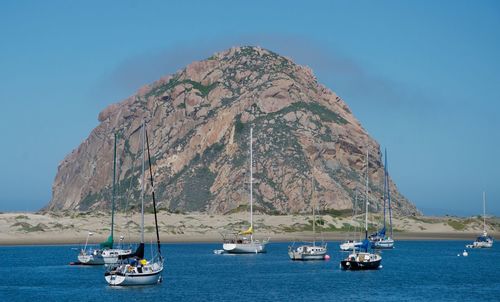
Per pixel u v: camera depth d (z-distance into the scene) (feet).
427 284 353.51
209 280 357.41
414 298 305.32
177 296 301.43
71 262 450.30
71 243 613.93
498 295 316.40
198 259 486.79
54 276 374.63
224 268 420.77
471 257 539.70
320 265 443.73
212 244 640.99
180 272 396.57
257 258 495.00
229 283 345.51
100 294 306.96
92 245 586.86
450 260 507.71
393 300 299.58
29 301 290.76
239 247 527.81
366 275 390.01
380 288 335.26
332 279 367.86
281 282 352.28
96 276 373.81
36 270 405.18
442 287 342.03
